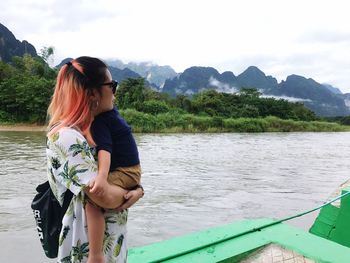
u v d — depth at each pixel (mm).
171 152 22562
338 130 66125
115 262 1969
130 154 1991
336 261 3322
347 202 5418
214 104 62656
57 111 1932
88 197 1834
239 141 34594
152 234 7117
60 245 1943
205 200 10031
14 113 45312
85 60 1937
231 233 3883
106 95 1940
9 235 6699
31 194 9953
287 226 4168
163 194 10633
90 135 1893
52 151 1885
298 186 12477
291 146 30797
